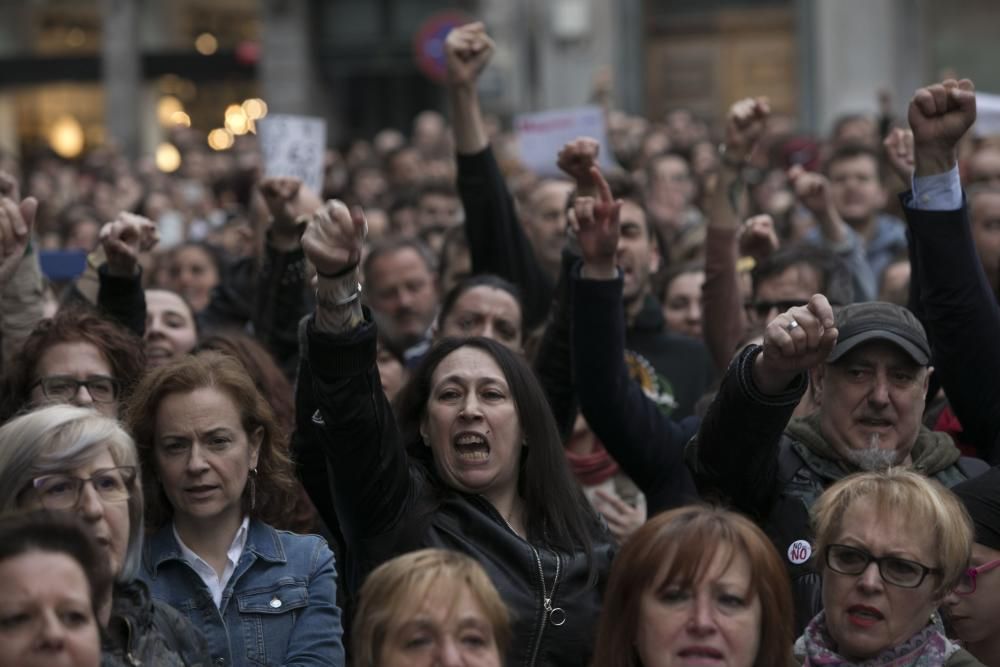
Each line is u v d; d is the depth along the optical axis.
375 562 9.80
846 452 10.20
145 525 9.98
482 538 9.84
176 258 19.88
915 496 8.65
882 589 8.56
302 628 9.71
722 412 9.80
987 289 11.02
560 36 53.09
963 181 19.41
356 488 9.65
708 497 10.14
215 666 9.55
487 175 15.30
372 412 9.49
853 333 10.16
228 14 67.94
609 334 11.09
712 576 8.20
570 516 10.08
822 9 49.78
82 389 10.95
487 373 10.16
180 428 9.83
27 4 68.00
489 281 13.67
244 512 10.14
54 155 56.91
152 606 8.64
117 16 64.94
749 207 23.47
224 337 12.51
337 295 9.24
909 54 48.84
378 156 37.88
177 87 66.06
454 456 10.05
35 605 7.20
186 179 41.72
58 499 8.52
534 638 9.63
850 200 20.89
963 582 9.74
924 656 8.60
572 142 12.98
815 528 8.89
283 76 59.44
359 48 59.44
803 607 9.80
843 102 49.06
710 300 14.27
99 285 12.71
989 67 48.66
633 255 14.67
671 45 54.25
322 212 9.15
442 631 7.79
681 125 35.62
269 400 12.18
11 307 12.98
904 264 16.33
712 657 8.17
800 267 13.79
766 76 53.72
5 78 66.38
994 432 11.22
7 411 11.07
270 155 19.38
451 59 15.32
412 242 17.22
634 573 8.33
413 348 16.30
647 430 11.14
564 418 12.34
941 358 11.13
